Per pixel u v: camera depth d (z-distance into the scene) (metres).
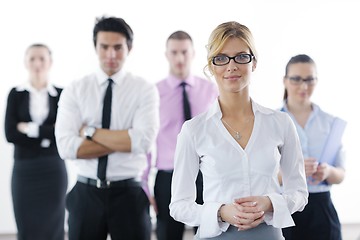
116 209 2.88
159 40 5.29
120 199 2.88
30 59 4.12
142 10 5.26
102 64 2.98
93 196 2.87
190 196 2.10
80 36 5.24
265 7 5.32
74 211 2.89
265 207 1.91
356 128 5.39
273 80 5.34
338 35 5.36
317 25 5.34
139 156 2.97
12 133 3.99
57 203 4.14
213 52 1.97
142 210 2.93
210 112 2.09
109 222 2.89
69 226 2.91
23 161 4.06
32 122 4.07
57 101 4.16
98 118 2.96
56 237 4.17
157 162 3.69
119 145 2.85
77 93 2.98
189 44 3.78
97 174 2.87
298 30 5.35
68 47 5.23
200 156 2.07
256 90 5.34
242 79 1.97
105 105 2.96
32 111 4.07
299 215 2.96
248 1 5.30
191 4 5.28
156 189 3.65
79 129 2.98
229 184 2.00
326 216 2.96
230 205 1.93
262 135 2.03
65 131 2.93
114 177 2.89
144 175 3.61
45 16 5.20
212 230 1.97
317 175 2.86
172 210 2.09
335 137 3.00
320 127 3.03
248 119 2.06
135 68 5.29
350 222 5.47
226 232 2.00
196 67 5.30
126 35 2.99
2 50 5.16
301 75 2.99
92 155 2.87
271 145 2.02
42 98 4.13
